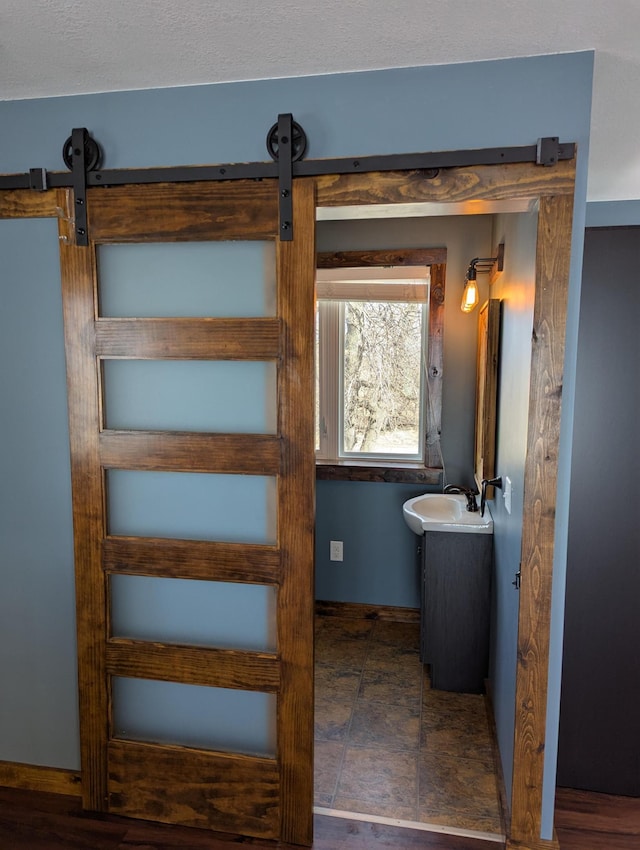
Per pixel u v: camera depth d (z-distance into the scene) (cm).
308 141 175
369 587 369
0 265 199
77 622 205
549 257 166
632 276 212
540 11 141
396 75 169
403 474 355
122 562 199
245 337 184
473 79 166
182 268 189
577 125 162
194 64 168
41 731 218
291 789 195
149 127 184
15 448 206
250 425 191
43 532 208
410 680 300
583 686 227
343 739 252
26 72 173
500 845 195
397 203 172
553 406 171
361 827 203
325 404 375
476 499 324
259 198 179
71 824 205
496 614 259
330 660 319
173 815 205
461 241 341
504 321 254
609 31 150
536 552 175
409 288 353
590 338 216
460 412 351
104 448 196
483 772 231
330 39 154
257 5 139
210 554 193
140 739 207
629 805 222
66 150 188
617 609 222
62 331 199
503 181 167
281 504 187
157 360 192
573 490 221
